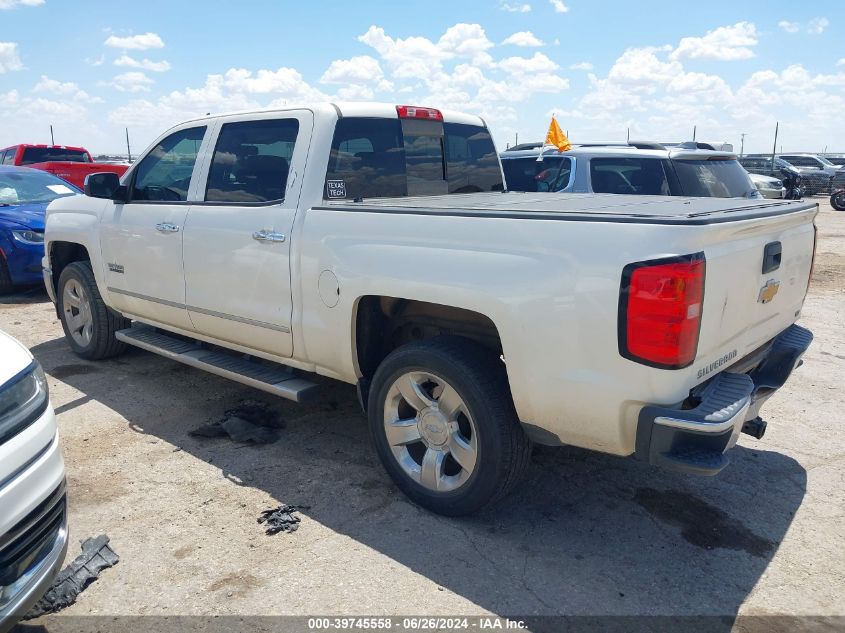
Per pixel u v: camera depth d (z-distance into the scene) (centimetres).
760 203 356
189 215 445
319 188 383
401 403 353
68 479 377
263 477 380
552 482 377
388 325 380
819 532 329
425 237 320
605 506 352
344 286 352
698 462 259
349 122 402
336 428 448
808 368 580
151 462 398
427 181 460
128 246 499
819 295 888
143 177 500
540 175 796
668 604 276
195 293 448
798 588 287
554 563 302
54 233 577
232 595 281
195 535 324
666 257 252
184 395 505
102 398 498
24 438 233
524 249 288
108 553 306
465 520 337
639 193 722
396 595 280
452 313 349
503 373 316
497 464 310
